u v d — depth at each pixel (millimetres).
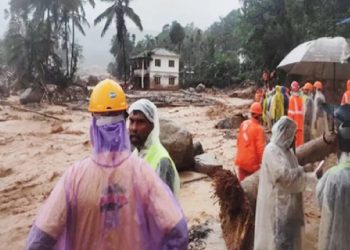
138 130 3172
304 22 34750
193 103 37562
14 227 8102
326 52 7184
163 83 64250
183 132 10125
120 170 2211
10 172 12750
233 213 4656
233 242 4605
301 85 12875
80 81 59812
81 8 56469
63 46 53844
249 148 6125
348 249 3330
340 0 31312
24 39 46156
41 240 2096
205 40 77375
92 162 2234
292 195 4164
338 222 3357
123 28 59312
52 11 50125
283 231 4145
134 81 66688
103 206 2156
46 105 38312
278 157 4145
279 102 12453
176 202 2270
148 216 2209
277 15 38125
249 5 39656
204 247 5312
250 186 5082
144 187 2209
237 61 62219
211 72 62281
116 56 82125
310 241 5145
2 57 62375
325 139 3975
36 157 14758
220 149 14031
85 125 23750
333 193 3373
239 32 41156
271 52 38750
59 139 18516
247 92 44938
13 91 51281
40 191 10680
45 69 46906
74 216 2188
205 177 9719
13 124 24484
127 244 2152
